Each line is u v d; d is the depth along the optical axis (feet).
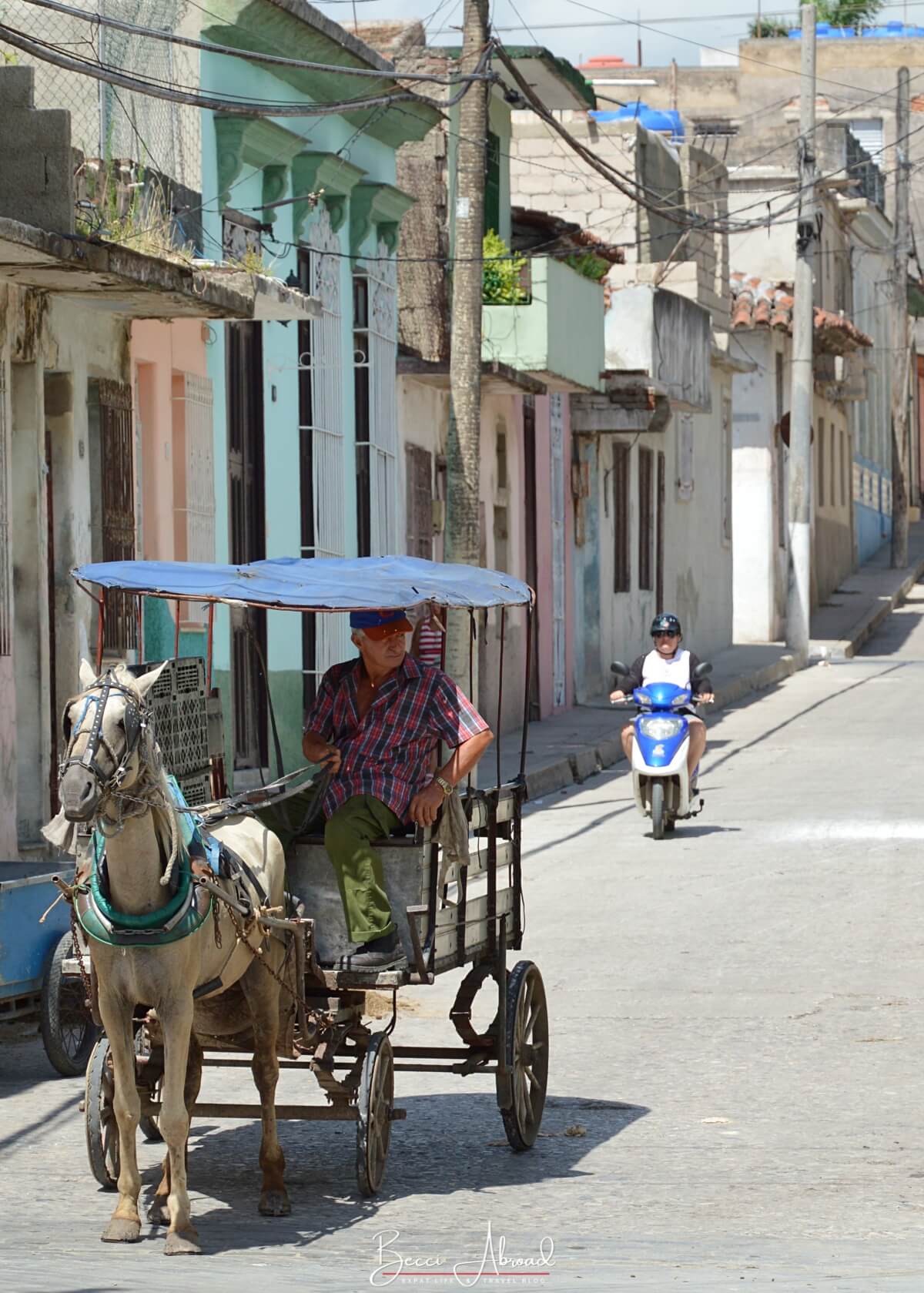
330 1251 41.45
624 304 167.73
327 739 48.34
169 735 48.34
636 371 166.40
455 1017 50.14
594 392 158.10
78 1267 39.68
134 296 81.97
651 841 102.58
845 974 71.10
